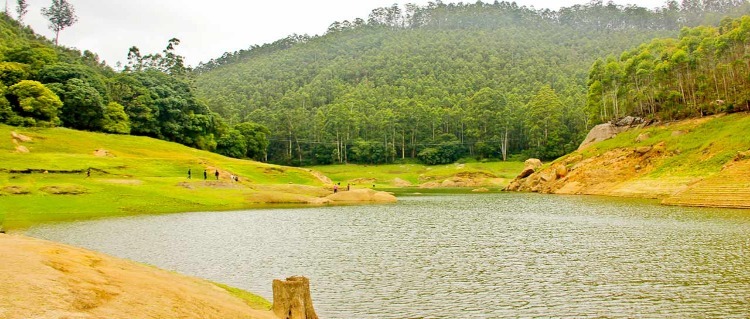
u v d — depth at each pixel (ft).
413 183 476.13
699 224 133.39
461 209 203.00
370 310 62.03
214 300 48.08
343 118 592.60
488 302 64.95
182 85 506.89
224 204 216.74
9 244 45.16
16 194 183.01
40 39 614.34
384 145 584.40
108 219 157.58
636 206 192.85
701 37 356.18
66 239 114.42
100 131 378.12
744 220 138.92
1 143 272.31
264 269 85.05
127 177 248.73
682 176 230.89
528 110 571.28
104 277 41.52
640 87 369.71
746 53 306.76
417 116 606.55
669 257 90.58
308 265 88.43
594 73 395.34
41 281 34.76
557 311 60.64
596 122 406.62
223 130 494.59
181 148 377.50
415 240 117.39
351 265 88.33
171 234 126.00
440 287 72.74
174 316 37.37
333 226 145.28
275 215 179.11
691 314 58.39
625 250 98.94
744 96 271.28
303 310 52.37
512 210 193.77
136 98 418.92
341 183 460.96
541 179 327.47
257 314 47.98
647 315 58.44
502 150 552.41
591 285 72.38
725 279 73.72
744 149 217.77
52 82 376.27
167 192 218.38
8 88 332.19
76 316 30.76
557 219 157.38
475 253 99.35
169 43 631.97
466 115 611.06
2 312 28.19
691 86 322.75
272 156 616.39
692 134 267.59
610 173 282.36
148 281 45.68
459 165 533.14
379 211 196.95
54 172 228.02
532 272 81.46
